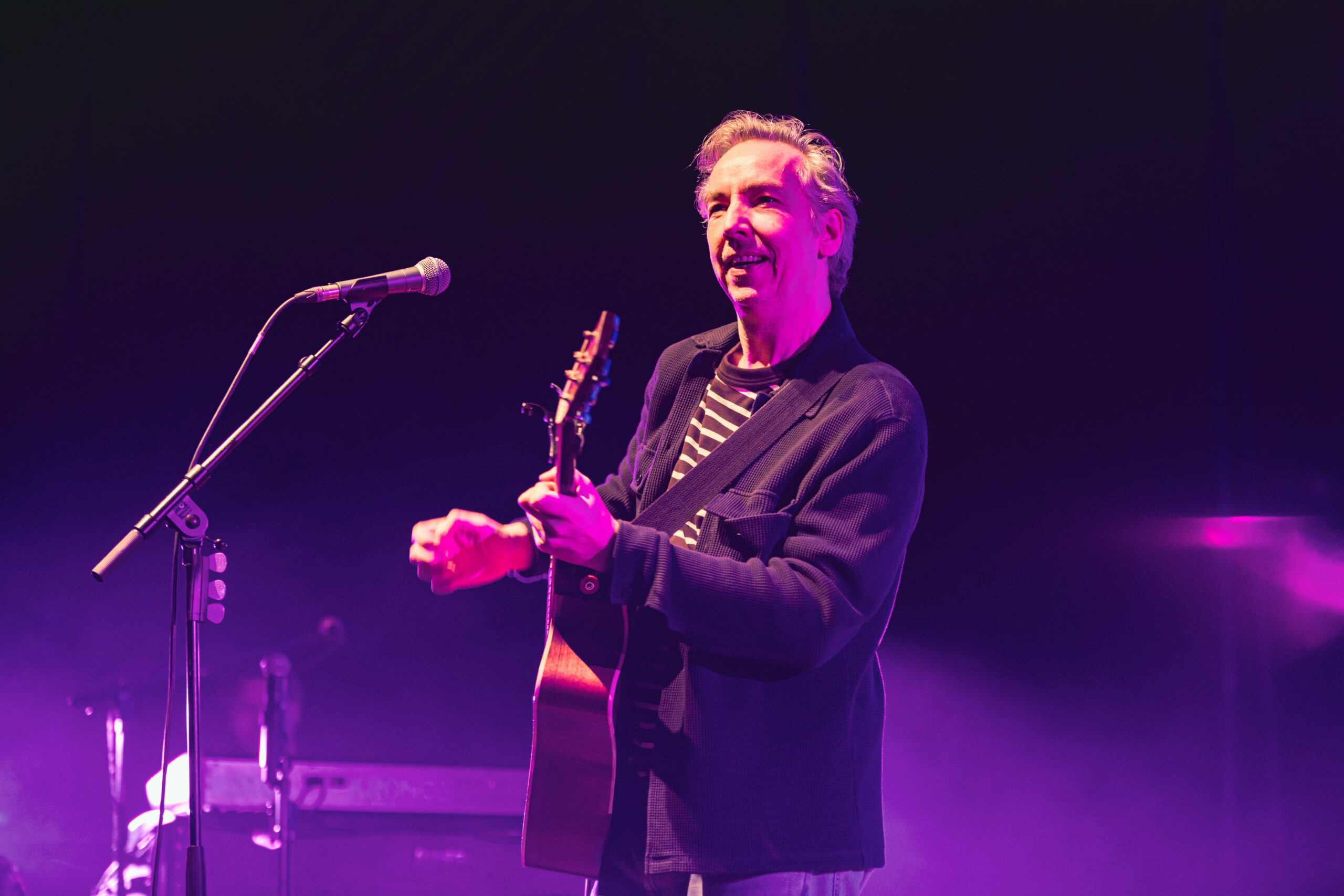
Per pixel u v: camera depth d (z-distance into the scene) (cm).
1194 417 504
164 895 367
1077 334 528
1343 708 461
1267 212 497
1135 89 523
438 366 600
